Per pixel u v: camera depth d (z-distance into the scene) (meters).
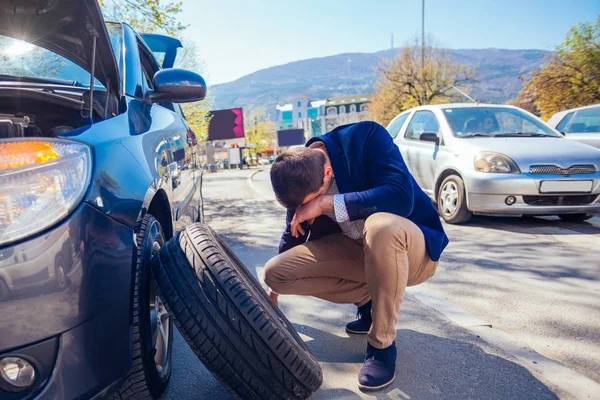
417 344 2.53
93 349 1.39
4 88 2.00
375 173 2.13
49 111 2.26
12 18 1.98
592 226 5.68
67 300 1.32
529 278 3.66
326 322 2.87
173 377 2.22
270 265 2.32
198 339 1.60
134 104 2.40
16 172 1.30
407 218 2.31
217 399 2.03
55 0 1.82
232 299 1.62
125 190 1.61
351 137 2.19
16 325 1.24
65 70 2.42
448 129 6.37
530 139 5.97
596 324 2.78
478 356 2.38
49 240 1.29
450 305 3.10
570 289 3.40
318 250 2.33
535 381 2.13
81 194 1.41
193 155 3.81
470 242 4.90
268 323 1.63
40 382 1.30
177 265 1.70
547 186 5.28
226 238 5.37
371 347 2.17
